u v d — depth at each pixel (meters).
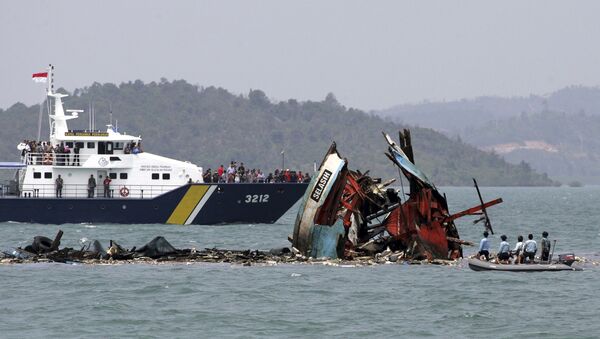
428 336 106.00
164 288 132.88
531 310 119.69
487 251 158.00
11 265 155.00
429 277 144.12
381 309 119.50
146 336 105.06
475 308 120.56
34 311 117.56
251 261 159.62
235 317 114.38
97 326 109.75
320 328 109.06
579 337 105.94
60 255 161.50
